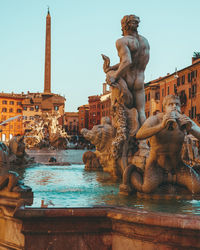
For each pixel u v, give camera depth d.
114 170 8.55
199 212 4.72
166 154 5.75
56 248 4.22
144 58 8.66
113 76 8.57
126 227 4.09
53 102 92.12
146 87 74.19
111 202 5.46
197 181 5.70
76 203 5.24
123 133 8.30
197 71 56.59
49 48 84.19
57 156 27.31
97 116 128.12
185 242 3.71
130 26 8.44
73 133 158.75
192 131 5.49
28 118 121.06
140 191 5.92
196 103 56.75
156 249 3.87
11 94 123.06
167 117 5.42
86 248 4.24
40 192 6.62
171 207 5.08
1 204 4.67
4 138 120.38
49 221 4.21
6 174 4.94
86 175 9.88
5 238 4.67
